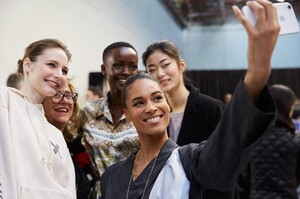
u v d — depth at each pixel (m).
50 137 1.44
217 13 9.92
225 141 1.02
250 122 0.93
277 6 0.99
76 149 2.05
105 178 1.54
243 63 10.89
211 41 11.16
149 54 2.19
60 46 1.58
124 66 2.09
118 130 2.01
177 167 1.27
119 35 6.21
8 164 1.22
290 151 2.15
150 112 1.40
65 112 1.79
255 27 0.87
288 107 2.22
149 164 1.38
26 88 1.55
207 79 8.90
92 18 5.35
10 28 3.72
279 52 10.55
